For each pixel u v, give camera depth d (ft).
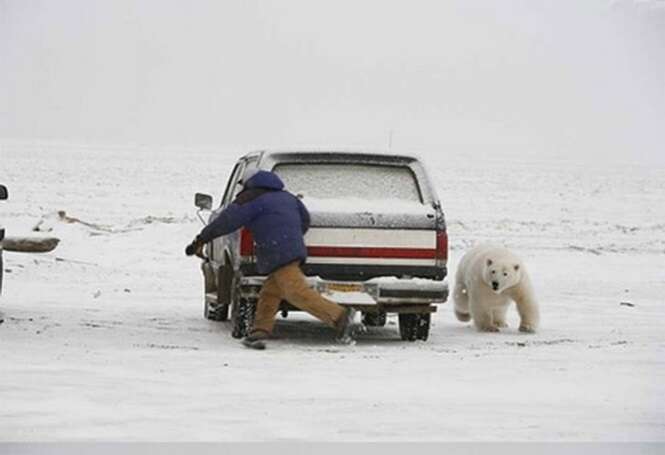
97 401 50.34
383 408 50.21
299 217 74.74
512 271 84.53
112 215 246.88
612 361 66.95
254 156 86.84
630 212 352.69
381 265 76.59
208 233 73.92
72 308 96.17
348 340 75.05
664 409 50.62
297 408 49.80
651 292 126.41
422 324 79.77
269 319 73.56
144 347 71.00
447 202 349.00
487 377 60.08
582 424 46.98
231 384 56.18
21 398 50.60
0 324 81.25
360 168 79.97
